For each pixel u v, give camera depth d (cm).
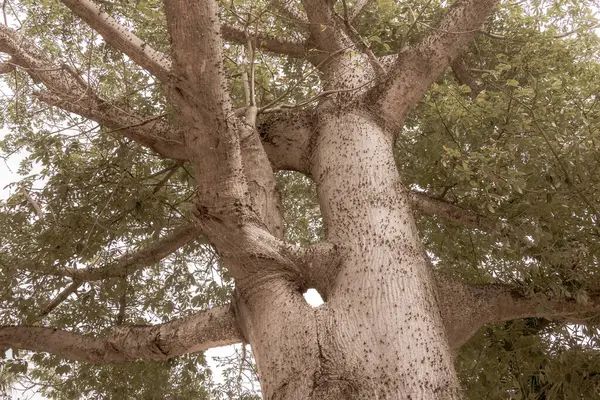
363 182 451
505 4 652
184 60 350
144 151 590
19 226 579
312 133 520
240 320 416
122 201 583
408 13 632
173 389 712
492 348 621
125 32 437
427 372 351
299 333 369
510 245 512
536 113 498
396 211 438
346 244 418
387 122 507
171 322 458
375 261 402
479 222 552
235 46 618
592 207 486
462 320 474
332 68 570
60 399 697
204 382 744
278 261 398
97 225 579
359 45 569
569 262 489
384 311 375
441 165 564
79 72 496
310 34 604
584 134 489
